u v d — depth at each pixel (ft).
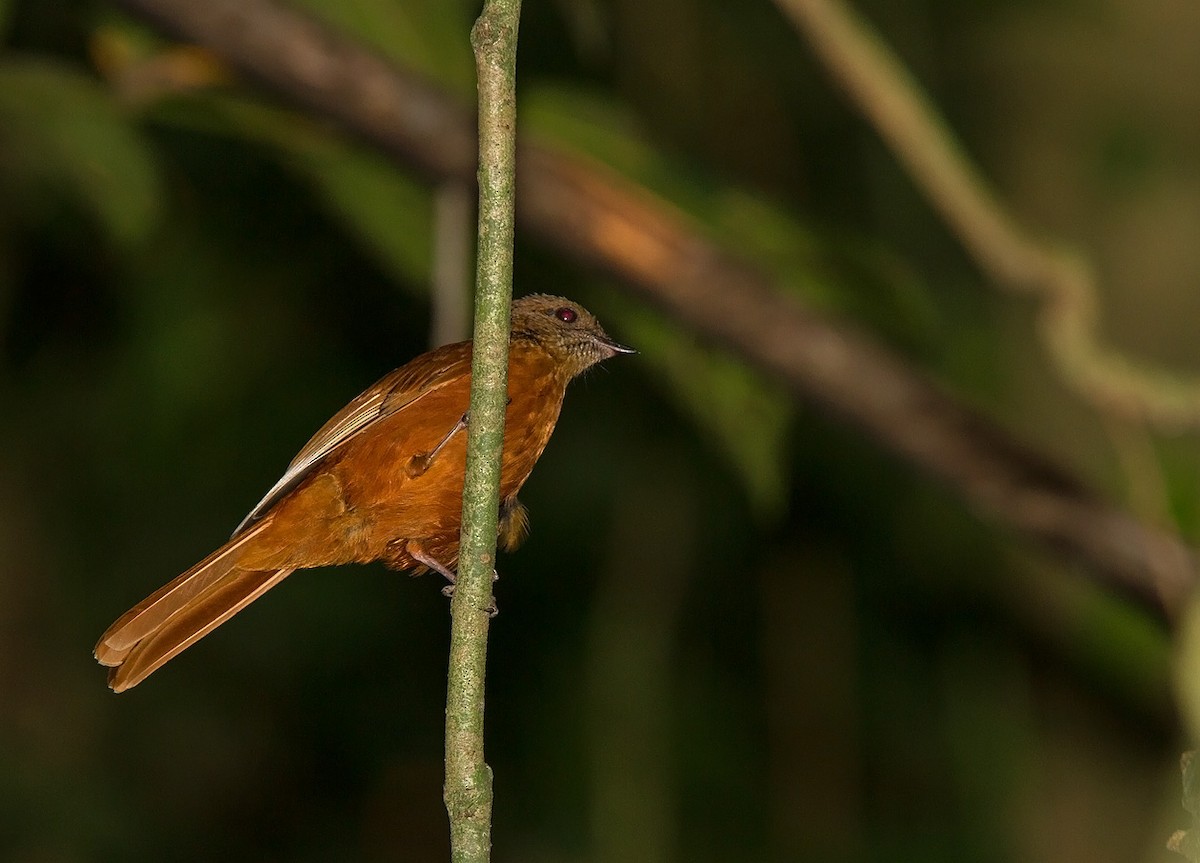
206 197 42.78
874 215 39.01
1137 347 34.83
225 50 26.76
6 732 45.60
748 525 44.29
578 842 44.39
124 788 46.47
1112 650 34.32
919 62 38.09
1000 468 27.84
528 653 46.03
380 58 27.25
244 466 45.68
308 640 48.03
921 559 42.57
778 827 43.37
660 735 38.50
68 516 46.29
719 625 45.50
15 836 44.37
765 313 27.86
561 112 29.04
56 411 46.03
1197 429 23.97
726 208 28.63
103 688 46.75
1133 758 37.76
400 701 48.85
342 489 24.68
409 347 45.50
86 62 36.63
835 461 43.73
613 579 40.57
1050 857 37.83
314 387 45.68
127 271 43.09
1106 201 36.27
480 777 15.57
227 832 47.29
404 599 48.34
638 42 38.65
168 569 45.93
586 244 27.99
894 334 31.14
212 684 48.03
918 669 44.29
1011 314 34.91
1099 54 37.04
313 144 29.86
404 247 32.01
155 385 42.88
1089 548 26.99
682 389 30.04
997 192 37.06
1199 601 12.48
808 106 39.65
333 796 48.60
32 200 41.78
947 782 43.42
